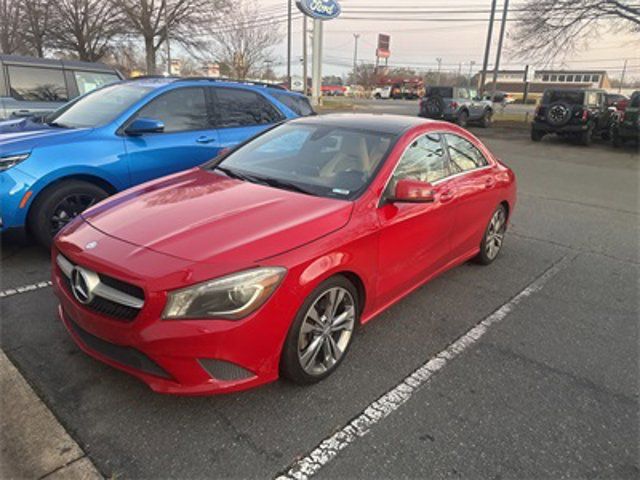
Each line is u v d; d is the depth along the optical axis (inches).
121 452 89.7
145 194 127.5
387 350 129.0
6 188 160.4
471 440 97.3
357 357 124.7
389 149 135.5
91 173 179.0
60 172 170.7
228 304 91.0
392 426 100.0
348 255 109.8
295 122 165.3
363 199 120.6
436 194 145.0
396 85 2486.5
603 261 208.7
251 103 242.1
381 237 120.8
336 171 133.4
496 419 103.8
